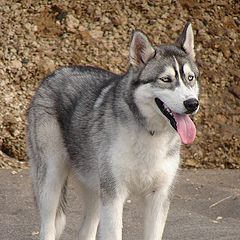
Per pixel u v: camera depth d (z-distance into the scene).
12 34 19.27
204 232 13.73
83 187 13.15
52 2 19.77
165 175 11.91
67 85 13.27
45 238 12.88
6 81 18.75
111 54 19.39
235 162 18.59
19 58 19.00
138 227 14.18
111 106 11.94
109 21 19.78
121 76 12.38
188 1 20.25
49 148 12.99
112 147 11.74
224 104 19.30
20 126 18.28
